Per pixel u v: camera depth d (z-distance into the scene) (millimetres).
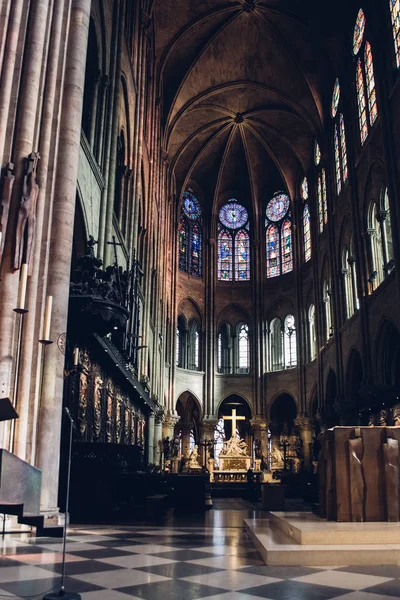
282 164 49375
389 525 7316
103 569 5984
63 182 11211
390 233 27750
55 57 11633
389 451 7832
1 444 9125
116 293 13070
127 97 23078
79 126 11812
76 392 14055
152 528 11000
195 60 39312
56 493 10172
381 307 27156
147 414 33375
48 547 7637
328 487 8086
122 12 20609
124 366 19203
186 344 49188
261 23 37562
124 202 23047
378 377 27906
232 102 44969
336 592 4922
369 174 29422
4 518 8828
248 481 30312
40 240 10734
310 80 39500
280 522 8547
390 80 26172
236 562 6590
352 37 33594
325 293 41312
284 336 49188
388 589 5047
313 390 44344
